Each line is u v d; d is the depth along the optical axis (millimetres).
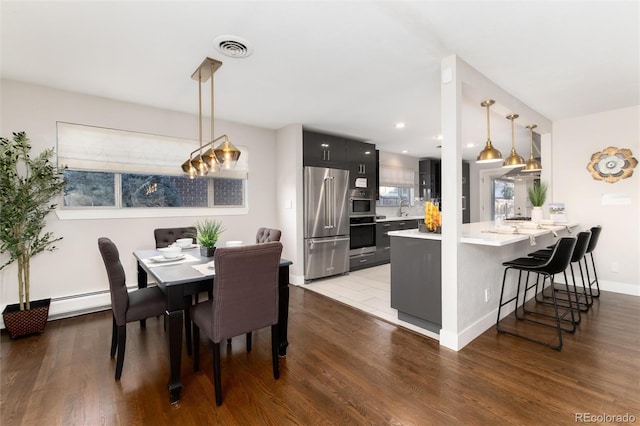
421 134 4938
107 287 3291
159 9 1769
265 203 4539
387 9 1776
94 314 3164
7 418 1631
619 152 3674
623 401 1738
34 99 2891
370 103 3436
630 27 1939
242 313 1854
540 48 2217
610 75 2682
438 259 2617
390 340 2582
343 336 2668
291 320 3035
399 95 3184
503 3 1719
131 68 2541
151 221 3574
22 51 2256
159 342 2551
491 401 1761
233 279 1787
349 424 1594
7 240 2600
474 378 1993
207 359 2295
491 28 1968
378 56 2348
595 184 3857
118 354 1999
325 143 4734
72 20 1870
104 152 3250
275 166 4652
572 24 1916
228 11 1790
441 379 1988
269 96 3205
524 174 5203
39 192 2789
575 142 3986
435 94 3158
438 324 2650
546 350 2357
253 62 2439
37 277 2943
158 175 3676
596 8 1757
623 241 3699
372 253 5551
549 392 1833
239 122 4199
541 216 3682
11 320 2539
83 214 3160
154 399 1806
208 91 3059
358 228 5305
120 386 1929
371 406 1734
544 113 3801
